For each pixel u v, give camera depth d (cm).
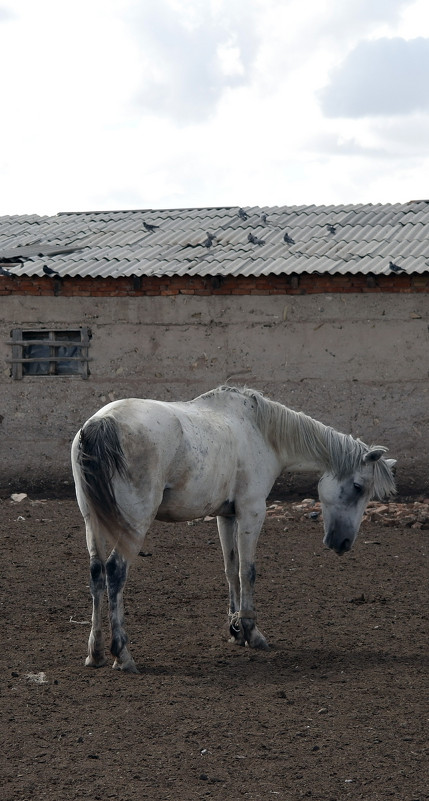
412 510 1261
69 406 1487
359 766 477
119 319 1476
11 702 563
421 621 777
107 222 1850
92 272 1454
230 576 733
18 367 1499
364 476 744
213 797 439
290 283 1420
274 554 1038
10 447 1500
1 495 1468
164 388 1466
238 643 708
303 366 1425
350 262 1414
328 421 1417
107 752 489
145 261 1506
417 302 1384
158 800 434
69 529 1171
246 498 711
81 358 1481
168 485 646
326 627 757
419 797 443
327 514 751
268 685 605
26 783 449
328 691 594
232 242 1586
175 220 1805
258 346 1438
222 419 703
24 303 1504
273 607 820
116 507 604
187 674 629
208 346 1452
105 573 639
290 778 461
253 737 512
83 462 607
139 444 613
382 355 1398
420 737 516
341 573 952
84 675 620
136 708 555
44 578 914
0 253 1583
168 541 1104
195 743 502
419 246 1471
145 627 750
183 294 1454
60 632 733
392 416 1396
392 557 1029
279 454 737
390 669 644
